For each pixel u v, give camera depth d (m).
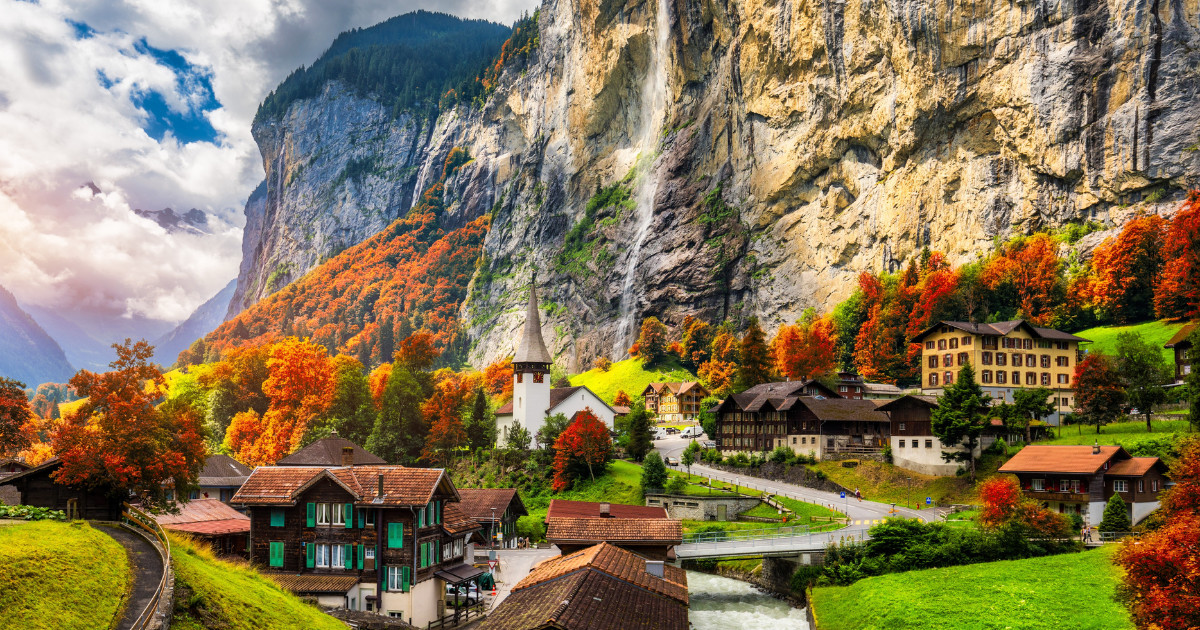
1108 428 93.00
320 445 98.69
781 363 171.62
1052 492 73.38
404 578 55.75
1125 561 36.78
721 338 198.75
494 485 119.50
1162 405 95.94
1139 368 95.38
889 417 103.44
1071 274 146.25
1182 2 142.62
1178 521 42.16
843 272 193.38
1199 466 47.84
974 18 163.75
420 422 139.50
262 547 58.44
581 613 36.72
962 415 87.38
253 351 173.38
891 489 93.00
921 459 94.56
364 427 143.38
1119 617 48.62
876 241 185.62
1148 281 136.25
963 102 167.12
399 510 56.44
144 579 37.25
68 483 51.12
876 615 54.69
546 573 46.97
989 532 66.31
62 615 30.55
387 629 48.69
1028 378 115.75
